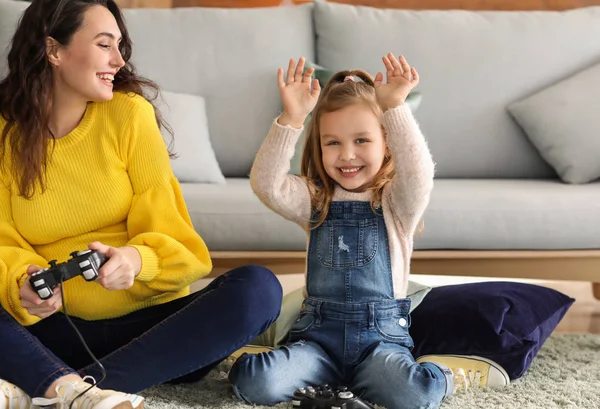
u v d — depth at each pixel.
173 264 1.72
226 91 2.99
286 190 1.91
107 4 1.80
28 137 1.73
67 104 1.79
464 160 2.97
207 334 1.67
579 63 3.02
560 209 2.44
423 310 2.07
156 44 3.01
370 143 1.86
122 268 1.58
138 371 1.64
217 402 1.75
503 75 3.00
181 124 2.79
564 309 2.15
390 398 1.72
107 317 1.78
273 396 1.72
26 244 1.79
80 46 1.72
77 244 1.80
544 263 2.46
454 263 2.45
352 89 1.88
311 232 1.92
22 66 1.74
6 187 1.78
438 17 3.07
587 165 2.77
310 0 3.56
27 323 1.69
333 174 1.88
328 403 1.63
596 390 1.87
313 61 3.08
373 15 3.08
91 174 1.77
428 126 2.97
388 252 1.87
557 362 2.11
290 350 1.77
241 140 2.96
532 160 2.97
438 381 1.72
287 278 2.99
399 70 1.81
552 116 2.84
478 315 2.00
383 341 1.82
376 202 1.88
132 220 1.79
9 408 1.49
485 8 3.52
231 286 1.69
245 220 2.42
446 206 2.43
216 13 3.07
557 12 3.12
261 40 3.03
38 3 1.74
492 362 1.94
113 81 1.85
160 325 1.68
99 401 1.42
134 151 1.79
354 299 1.83
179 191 1.83
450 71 2.99
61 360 1.68
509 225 2.43
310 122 1.97
